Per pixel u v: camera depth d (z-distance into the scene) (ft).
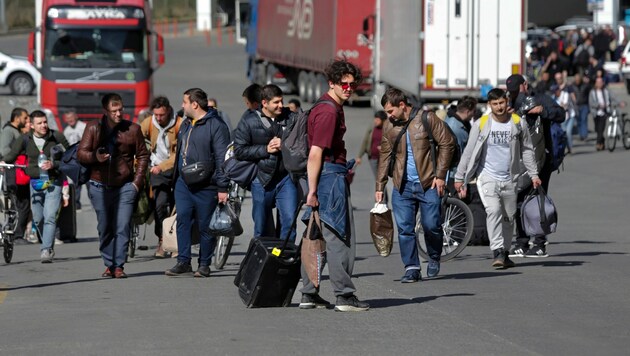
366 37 403.54
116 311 99.55
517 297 106.01
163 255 144.36
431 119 114.21
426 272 125.08
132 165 123.44
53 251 143.95
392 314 96.22
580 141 333.62
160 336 86.69
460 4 298.15
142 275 125.70
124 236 123.34
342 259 96.02
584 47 455.63
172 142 142.92
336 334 87.04
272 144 112.06
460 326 90.68
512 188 124.98
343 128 94.12
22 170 161.58
